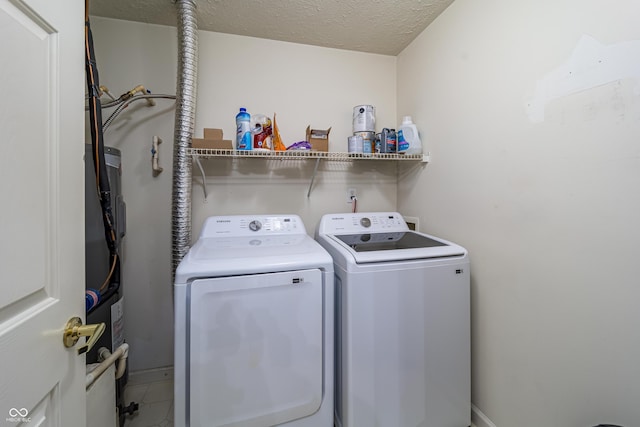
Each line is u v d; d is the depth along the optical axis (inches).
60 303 22.6
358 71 78.2
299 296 41.8
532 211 41.1
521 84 42.3
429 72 65.2
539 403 40.4
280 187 72.9
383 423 44.8
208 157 67.7
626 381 30.9
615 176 31.4
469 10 52.4
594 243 33.6
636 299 30.0
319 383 43.1
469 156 53.2
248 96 69.7
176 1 56.2
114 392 39.5
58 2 22.3
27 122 19.0
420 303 46.5
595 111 33.0
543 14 38.7
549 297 38.9
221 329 38.3
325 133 67.0
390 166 81.2
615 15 30.8
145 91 59.2
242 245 51.1
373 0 56.2
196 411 37.5
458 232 56.4
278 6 58.0
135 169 63.6
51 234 21.7
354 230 66.5
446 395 48.2
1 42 16.6
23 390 18.1
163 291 65.8
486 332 49.5
